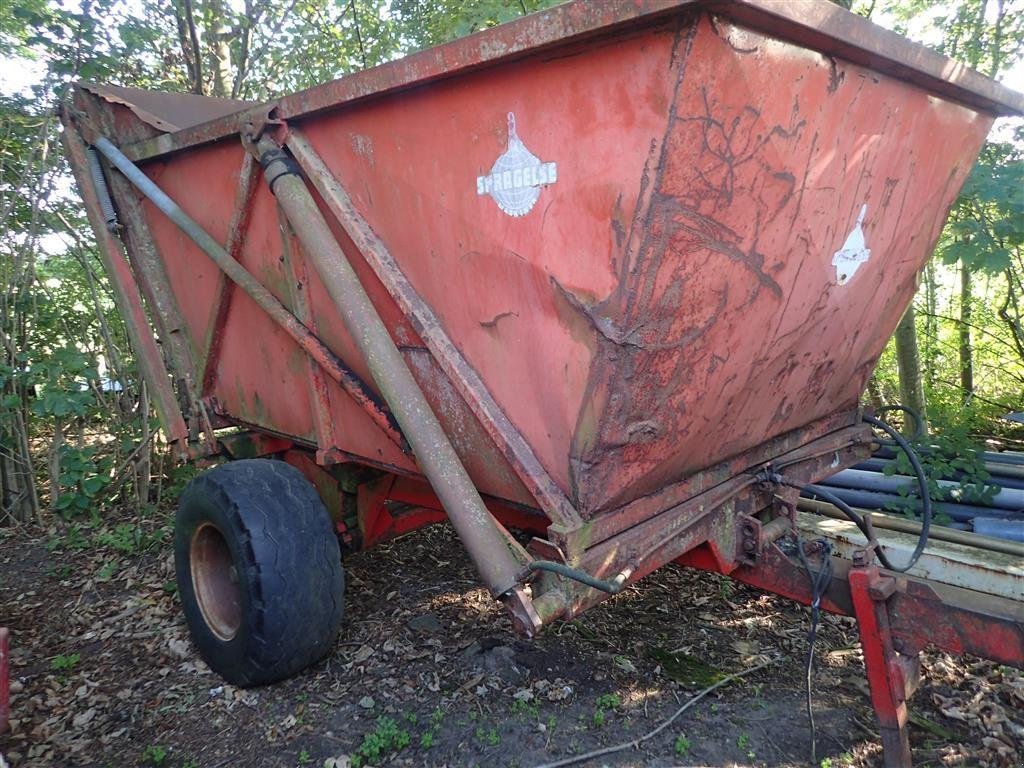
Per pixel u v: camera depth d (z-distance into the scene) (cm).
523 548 253
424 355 287
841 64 226
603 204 205
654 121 188
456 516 253
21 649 406
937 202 321
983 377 791
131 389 630
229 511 330
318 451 356
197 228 380
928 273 802
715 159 199
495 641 377
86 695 354
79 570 514
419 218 267
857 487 466
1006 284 755
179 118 466
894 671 249
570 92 205
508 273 239
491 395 262
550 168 216
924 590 241
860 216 274
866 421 385
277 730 316
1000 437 637
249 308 381
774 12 183
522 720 313
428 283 273
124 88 450
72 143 443
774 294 250
